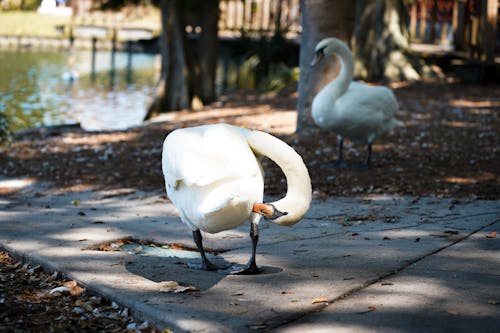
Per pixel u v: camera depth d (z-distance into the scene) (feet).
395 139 39.50
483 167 32.45
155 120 52.85
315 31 38.91
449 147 37.19
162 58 59.00
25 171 33.76
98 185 30.83
